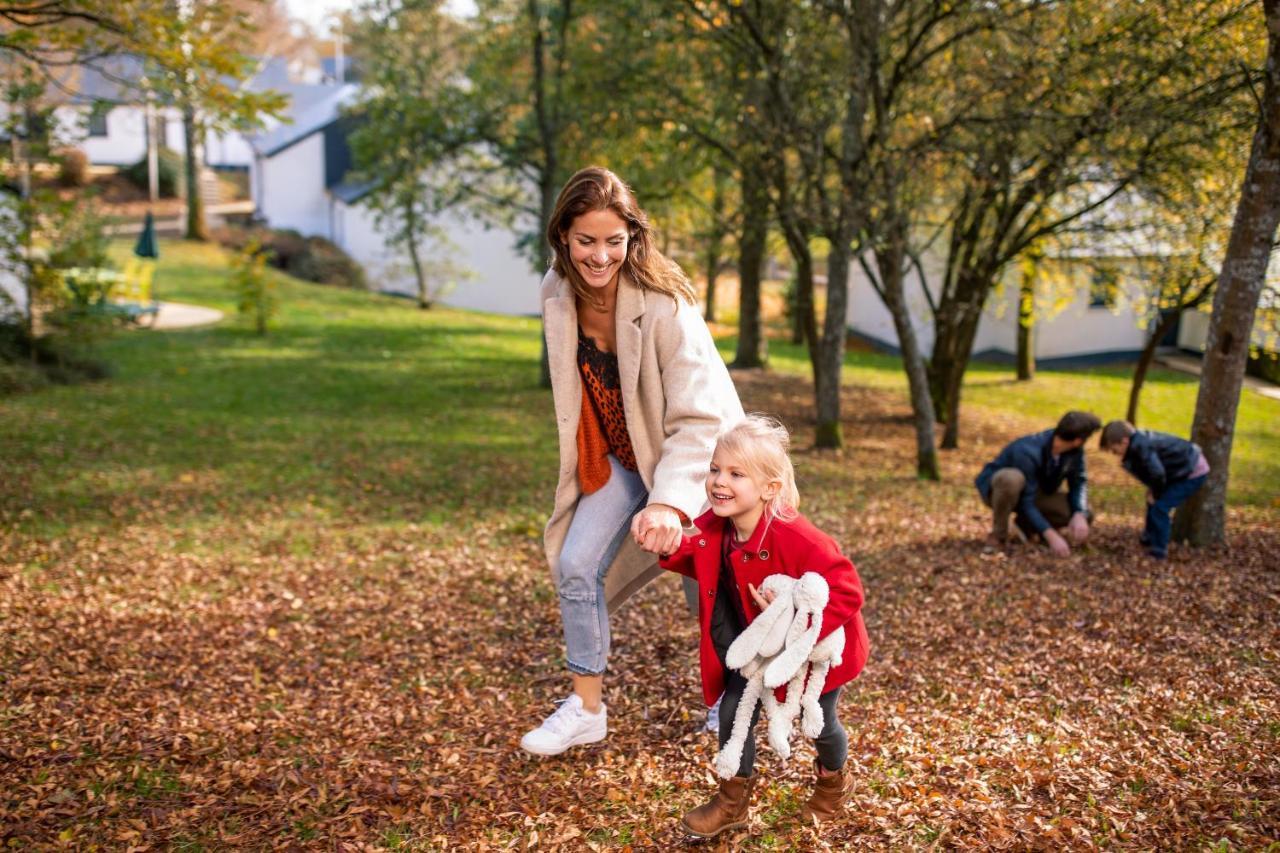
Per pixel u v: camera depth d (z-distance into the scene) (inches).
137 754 150.1
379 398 682.2
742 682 116.4
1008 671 176.6
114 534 305.0
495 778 141.8
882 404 800.3
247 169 2476.6
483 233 1519.4
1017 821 120.1
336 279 1465.3
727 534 117.0
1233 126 338.0
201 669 189.8
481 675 185.2
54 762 146.4
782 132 447.8
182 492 375.6
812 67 455.5
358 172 773.9
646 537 115.9
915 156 429.7
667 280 123.9
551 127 655.8
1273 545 277.1
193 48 276.7
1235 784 127.3
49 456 428.1
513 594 242.2
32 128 543.2
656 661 185.8
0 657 190.1
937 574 248.8
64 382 639.1
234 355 821.9
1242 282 257.1
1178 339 1181.7
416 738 157.0
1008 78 385.1
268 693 177.3
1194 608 211.2
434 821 130.2
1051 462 274.4
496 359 912.3
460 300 1535.4
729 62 485.1
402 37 706.8
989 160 445.7
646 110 517.3
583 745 150.6
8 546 283.1
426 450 506.3
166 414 563.2
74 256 628.4
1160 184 419.8
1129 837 115.1
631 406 125.3
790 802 129.6
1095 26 382.0
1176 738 143.6
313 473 428.8
